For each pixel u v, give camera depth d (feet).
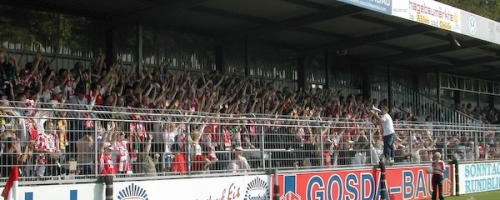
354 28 65.57
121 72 49.52
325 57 76.48
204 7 55.21
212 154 37.50
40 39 50.19
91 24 54.08
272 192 40.65
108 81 45.60
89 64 53.57
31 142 29.50
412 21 59.57
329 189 44.73
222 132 38.58
